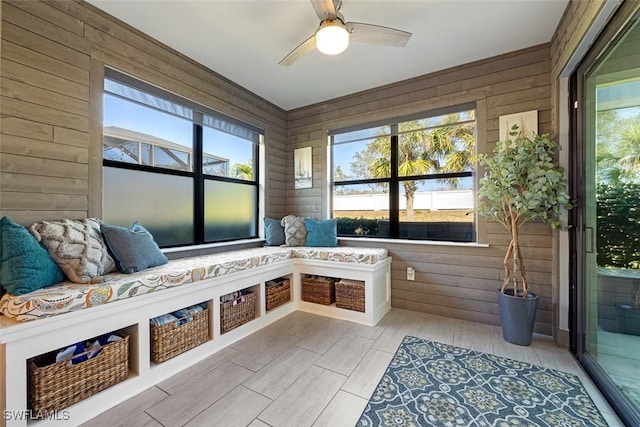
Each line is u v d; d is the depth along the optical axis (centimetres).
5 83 163
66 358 145
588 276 196
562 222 221
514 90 258
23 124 169
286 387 174
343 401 161
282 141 399
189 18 214
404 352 216
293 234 351
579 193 207
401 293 314
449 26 223
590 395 164
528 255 253
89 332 150
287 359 208
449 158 304
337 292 295
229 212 336
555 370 191
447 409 153
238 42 246
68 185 188
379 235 345
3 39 162
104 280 166
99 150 205
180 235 282
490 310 270
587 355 194
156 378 180
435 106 296
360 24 178
